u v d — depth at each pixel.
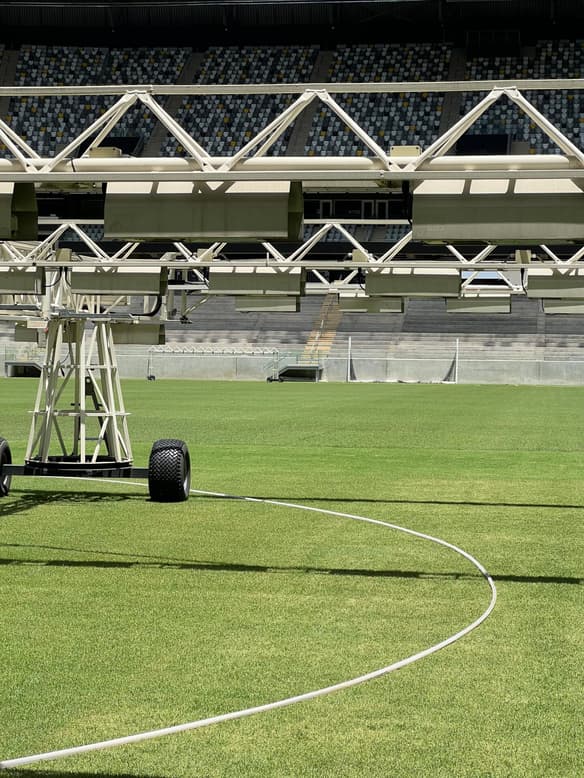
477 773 4.60
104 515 11.80
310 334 62.47
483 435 24.41
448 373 57.53
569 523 11.61
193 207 8.35
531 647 6.56
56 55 71.06
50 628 6.92
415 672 6.02
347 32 68.31
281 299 17.25
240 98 68.00
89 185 9.88
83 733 5.02
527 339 60.25
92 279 13.91
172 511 12.16
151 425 26.36
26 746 4.84
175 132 8.44
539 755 4.81
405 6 62.84
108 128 8.62
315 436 23.66
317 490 14.33
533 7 61.66
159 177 8.25
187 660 6.22
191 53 70.69
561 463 18.44
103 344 13.70
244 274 14.92
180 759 4.71
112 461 13.64
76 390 13.75
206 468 17.08
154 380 55.84
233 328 63.41
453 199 8.15
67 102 68.38
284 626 7.02
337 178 8.12
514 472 16.88
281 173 8.20
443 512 12.38
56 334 13.55
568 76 64.62
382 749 4.86
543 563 9.27
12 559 9.24
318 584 8.34
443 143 8.17
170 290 18.58
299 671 6.02
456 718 5.28
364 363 58.16
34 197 9.02
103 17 67.38
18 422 26.78
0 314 17.05
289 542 10.20
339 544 10.12
